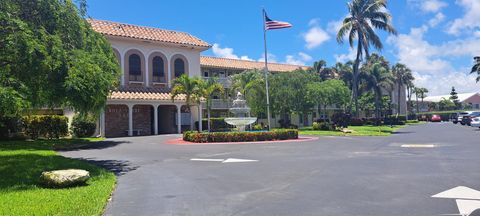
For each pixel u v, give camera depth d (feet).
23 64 34.86
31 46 32.83
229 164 42.06
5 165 39.55
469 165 37.42
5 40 34.01
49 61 34.47
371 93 218.59
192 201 24.64
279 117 164.25
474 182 28.76
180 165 42.14
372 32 135.54
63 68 36.52
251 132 78.64
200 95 98.58
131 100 103.30
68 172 29.53
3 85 33.30
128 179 33.60
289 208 22.25
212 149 60.64
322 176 32.63
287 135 81.97
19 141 76.89
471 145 59.52
